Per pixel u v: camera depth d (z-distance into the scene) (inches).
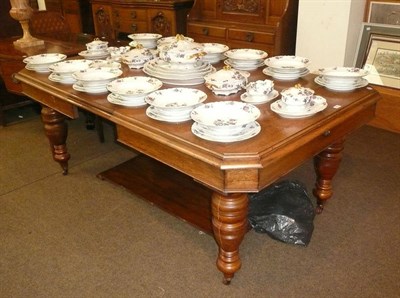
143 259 68.6
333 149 71.2
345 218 77.6
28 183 94.3
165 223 78.3
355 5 113.2
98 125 114.0
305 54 125.0
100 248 71.5
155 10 145.1
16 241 74.0
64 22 138.9
